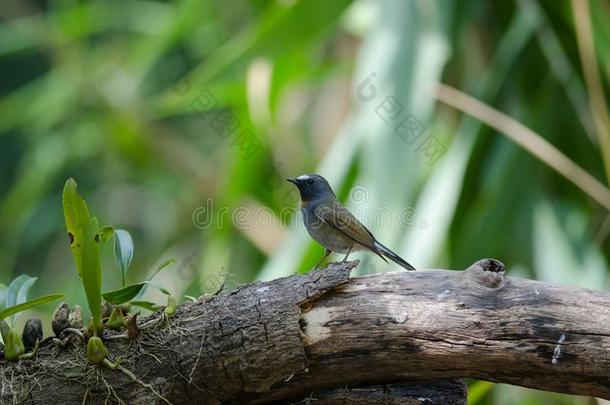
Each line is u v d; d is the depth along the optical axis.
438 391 6.13
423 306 6.02
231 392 6.20
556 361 5.77
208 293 6.76
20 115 18.17
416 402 6.08
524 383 5.96
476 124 12.27
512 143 12.25
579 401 11.53
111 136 16.39
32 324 6.31
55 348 6.21
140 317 6.43
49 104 16.55
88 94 16.36
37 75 22.05
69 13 16.39
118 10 16.67
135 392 6.07
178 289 14.64
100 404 6.06
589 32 11.10
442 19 11.45
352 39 15.71
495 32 13.58
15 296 6.52
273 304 6.12
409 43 11.41
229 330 6.10
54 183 18.62
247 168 13.59
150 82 18.05
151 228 18.05
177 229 16.97
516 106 12.80
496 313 5.89
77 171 19.05
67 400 6.05
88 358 6.00
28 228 17.97
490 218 12.24
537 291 5.94
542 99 12.61
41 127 17.11
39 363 6.14
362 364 6.08
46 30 17.02
